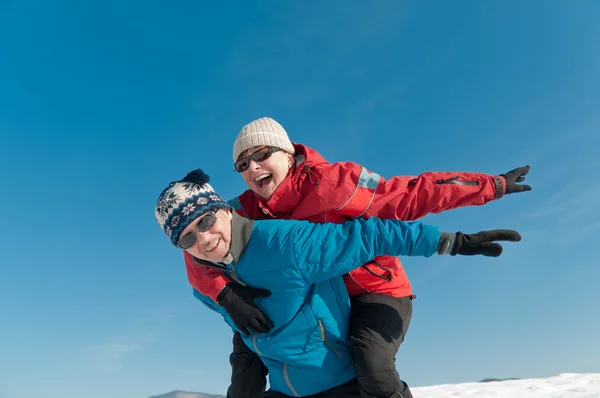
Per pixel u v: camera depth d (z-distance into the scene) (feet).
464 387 33.99
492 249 5.85
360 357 6.64
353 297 7.89
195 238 6.55
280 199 8.97
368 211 7.89
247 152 9.42
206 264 7.32
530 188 7.64
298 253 6.31
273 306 6.68
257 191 9.50
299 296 6.57
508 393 29.17
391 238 6.15
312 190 8.32
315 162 8.92
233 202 10.14
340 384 7.06
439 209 7.74
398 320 7.43
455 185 7.63
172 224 6.59
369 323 7.03
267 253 6.49
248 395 8.14
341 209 7.97
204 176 6.77
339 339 6.85
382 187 7.92
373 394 6.60
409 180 8.03
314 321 6.66
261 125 9.57
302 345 6.74
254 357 8.24
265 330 6.72
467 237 5.95
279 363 7.08
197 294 7.95
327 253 6.27
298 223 6.67
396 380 6.72
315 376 6.87
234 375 8.32
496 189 7.54
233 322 7.07
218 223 6.56
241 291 6.87
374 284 7.81
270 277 6.57
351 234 6.28
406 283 8.38
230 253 6.68
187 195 6.54
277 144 9.45
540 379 33.24
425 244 5.99
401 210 7.73
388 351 6.80
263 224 6.75
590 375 32.09
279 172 9.29
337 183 8.06
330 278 6.58
